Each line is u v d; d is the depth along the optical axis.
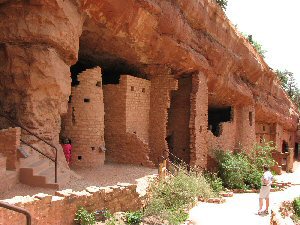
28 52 9.55
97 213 7.22
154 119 15.86
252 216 9.66
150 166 13.66
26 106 9.51
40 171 8.56
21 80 9.61
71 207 6.72
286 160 27.80
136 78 14.88
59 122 10.41
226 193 14.38
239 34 20.88
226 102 21.62
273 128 29.95
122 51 13.71
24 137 9.27
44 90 9.71
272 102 28.86
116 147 14.34
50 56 9.63
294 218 12.70
